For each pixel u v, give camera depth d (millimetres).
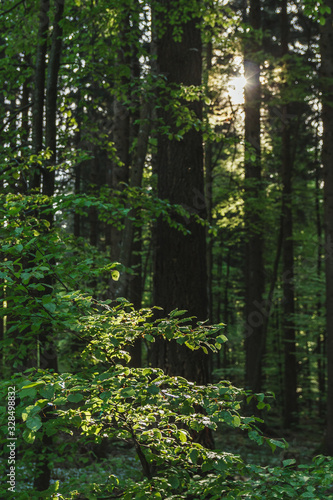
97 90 13906
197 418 2875
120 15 6707
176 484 2820
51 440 4242
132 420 2932
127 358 3148
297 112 16281
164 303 6555
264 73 13055
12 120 6328
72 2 7008
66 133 6852
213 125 12078
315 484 2727
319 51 11391
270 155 16562
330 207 10539
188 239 6605
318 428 16203
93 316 2955
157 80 6512
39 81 5727
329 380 10242
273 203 16188
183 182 6723
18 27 6816
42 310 2994
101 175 18797
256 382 14180
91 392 2746
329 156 10703
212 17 7934
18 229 3088
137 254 12234
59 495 2867
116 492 3768
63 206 3654
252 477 2963
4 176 5270
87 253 4504
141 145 8750
